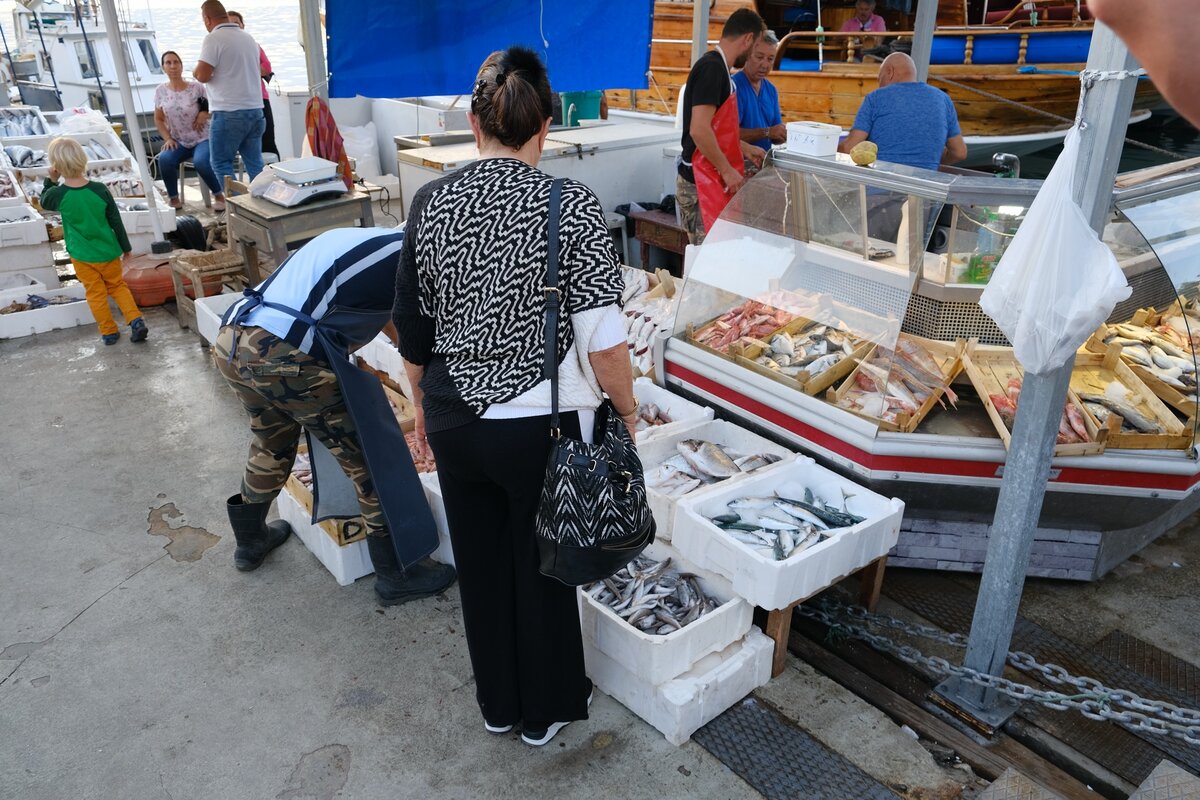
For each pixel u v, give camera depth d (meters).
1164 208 2.90
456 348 1.99
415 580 3.17
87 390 4.86
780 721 2.62
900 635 2.98
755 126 5.16
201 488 3.90
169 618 3.09
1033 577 3.26
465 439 2.02
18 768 2.48
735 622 2.64
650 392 3.64
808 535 2.69
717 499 2.84
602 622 2.58
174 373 5.07
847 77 7.35
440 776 2.44
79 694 2.75
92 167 7.89
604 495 1.96
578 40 5.29
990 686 2.55
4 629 3.04
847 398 3.06
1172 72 0.50
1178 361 2.99
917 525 3.13
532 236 1.88
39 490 3.89
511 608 2.33
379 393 2.88
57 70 13.12
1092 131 1.97
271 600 3.18
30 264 6.08
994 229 3.12
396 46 5.13
